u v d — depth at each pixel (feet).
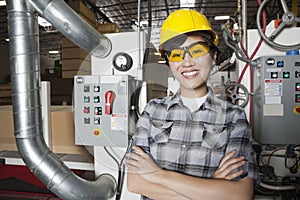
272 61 3.74
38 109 3.22
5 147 4.46
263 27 4.22
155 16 17.87
